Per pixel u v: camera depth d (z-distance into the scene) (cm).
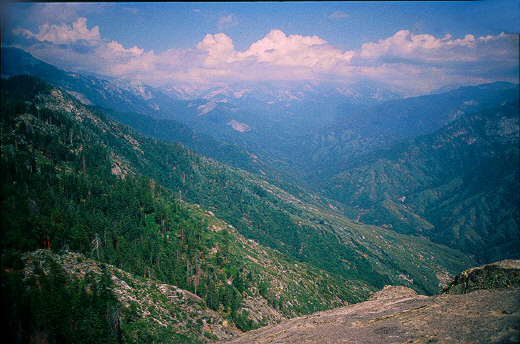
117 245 9744
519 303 3362
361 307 4962
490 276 4572
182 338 6444
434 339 3047
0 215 3241
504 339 2708
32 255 5706
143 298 6975
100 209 11638
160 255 10438
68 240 7344
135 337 5581
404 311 4103
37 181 7875
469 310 3497
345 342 3503
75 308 4719
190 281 9988
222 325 8300
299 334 4128
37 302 3853
